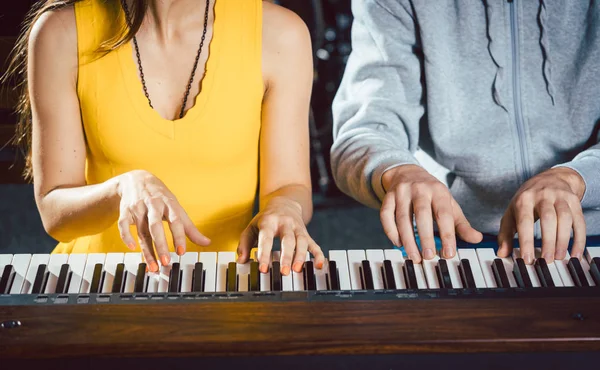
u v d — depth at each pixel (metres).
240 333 1.00
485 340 0.99
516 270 1.25
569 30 1.74
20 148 2.23
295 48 1.69
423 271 1.27
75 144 1.61
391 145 1.66
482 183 1.80
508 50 1.75
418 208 1.37
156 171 1.63
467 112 1.79
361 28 1.90
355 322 1.03
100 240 1.66
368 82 1.85
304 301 1.10
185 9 1.64
